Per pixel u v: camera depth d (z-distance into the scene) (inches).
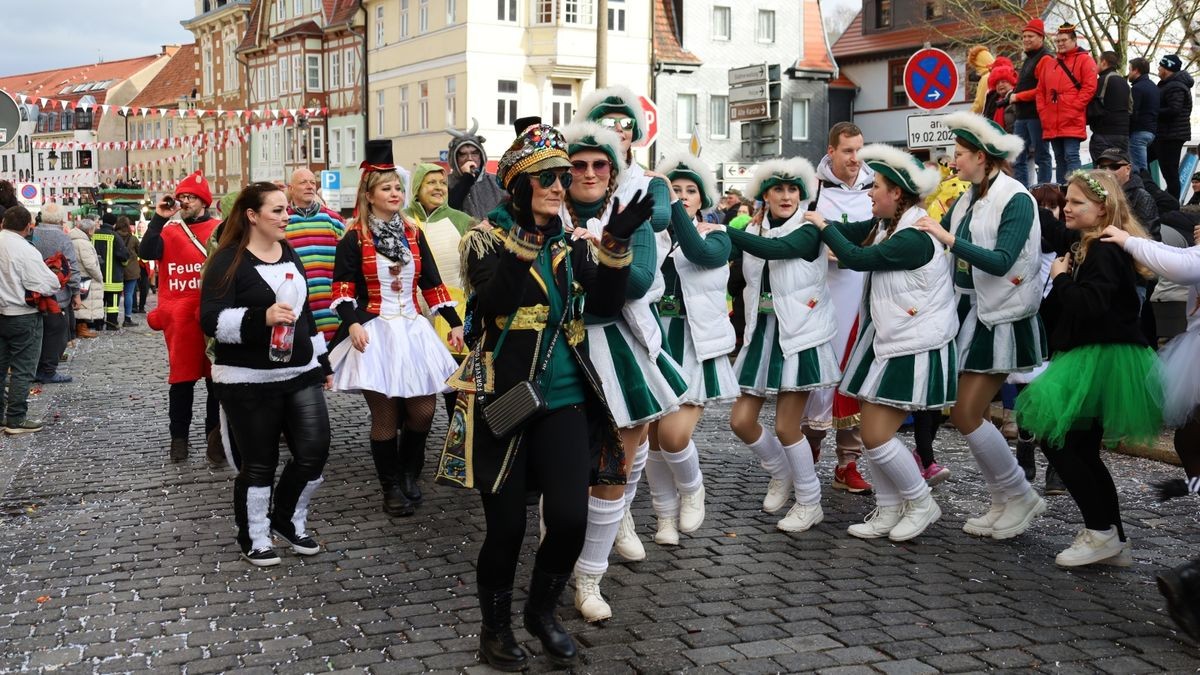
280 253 229.0
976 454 242.2
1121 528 224.5
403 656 177.8
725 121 1553.9
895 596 205.2
